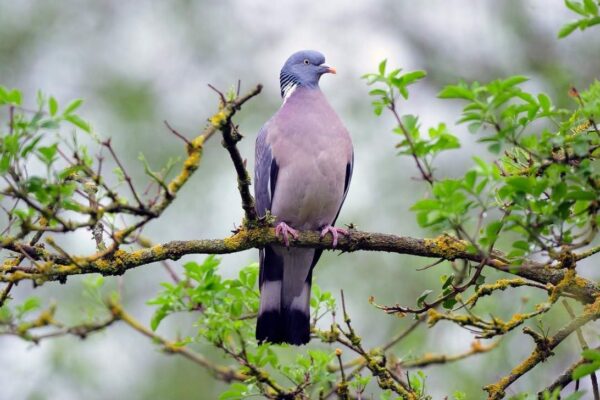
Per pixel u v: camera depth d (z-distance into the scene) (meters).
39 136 6.78
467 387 13.41
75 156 6.91
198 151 7.41
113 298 9.71
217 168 16.98
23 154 6.80
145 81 18.42
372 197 16.41
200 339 9.43
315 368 8.94
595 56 17.66
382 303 15.16
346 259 15.73
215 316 8.96
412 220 16.09
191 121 17.77
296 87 11.78
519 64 18.22
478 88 6.74
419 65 18.84
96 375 14.89
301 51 12.02
